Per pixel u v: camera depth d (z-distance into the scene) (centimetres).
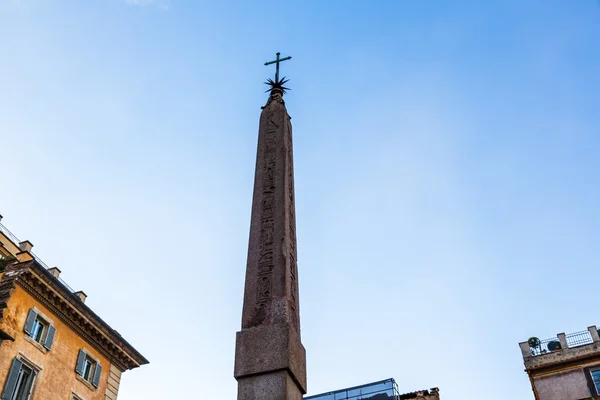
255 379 964
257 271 1120
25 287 2377
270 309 1052
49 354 2422
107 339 2770
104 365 2778
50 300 2488
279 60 1634
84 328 2662
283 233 1168
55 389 2406
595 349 2822
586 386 2744
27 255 2520
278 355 979
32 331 2369
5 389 2147
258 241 1169
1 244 2411
